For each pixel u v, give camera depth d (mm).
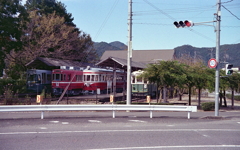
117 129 10359
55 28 34094
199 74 22281
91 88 29422
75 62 35531
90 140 8438
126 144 7961
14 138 8617
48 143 7992
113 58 24891
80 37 41594
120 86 34531
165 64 20562
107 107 13258
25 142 8102
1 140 8336
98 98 22250
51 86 27516
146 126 11148
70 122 11820
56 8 42031
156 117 14000
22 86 23000
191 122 12547
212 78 22078
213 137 9203
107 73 31391
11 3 23500
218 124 12125
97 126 10953
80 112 16031
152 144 8023
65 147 7543
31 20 31266
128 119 12961
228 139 8914
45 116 13711
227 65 14812
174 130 10352
